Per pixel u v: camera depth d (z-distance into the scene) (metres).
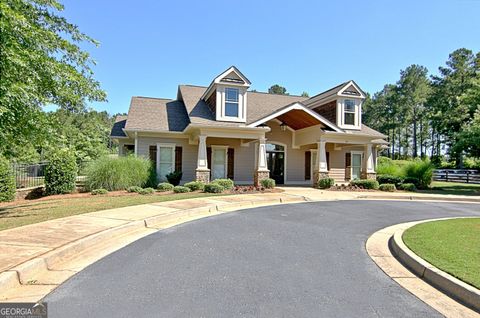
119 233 6.40
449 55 48.88
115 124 20.95
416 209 10.98
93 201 10.84
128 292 3.56
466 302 3.50
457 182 26.66
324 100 20.53
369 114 71.00
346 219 8.71
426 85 57.84
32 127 7.98
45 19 8.41
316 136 18.06
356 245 6.01
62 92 8.19
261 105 20.61
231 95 16.94
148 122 17.98
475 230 6.84
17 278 3.73
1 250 4.65
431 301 3.53
